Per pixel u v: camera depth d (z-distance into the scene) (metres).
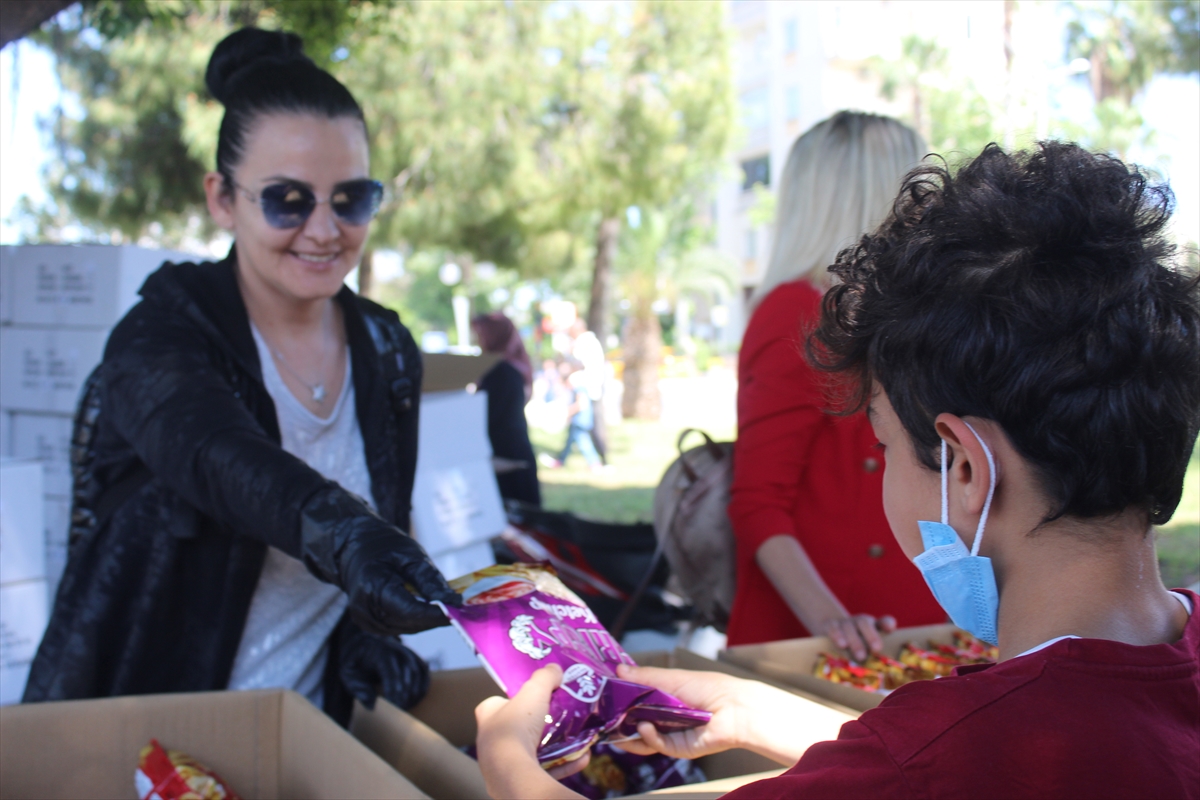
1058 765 0.69
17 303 2.79
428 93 9.70
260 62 1.59
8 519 1.89
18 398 2.80
